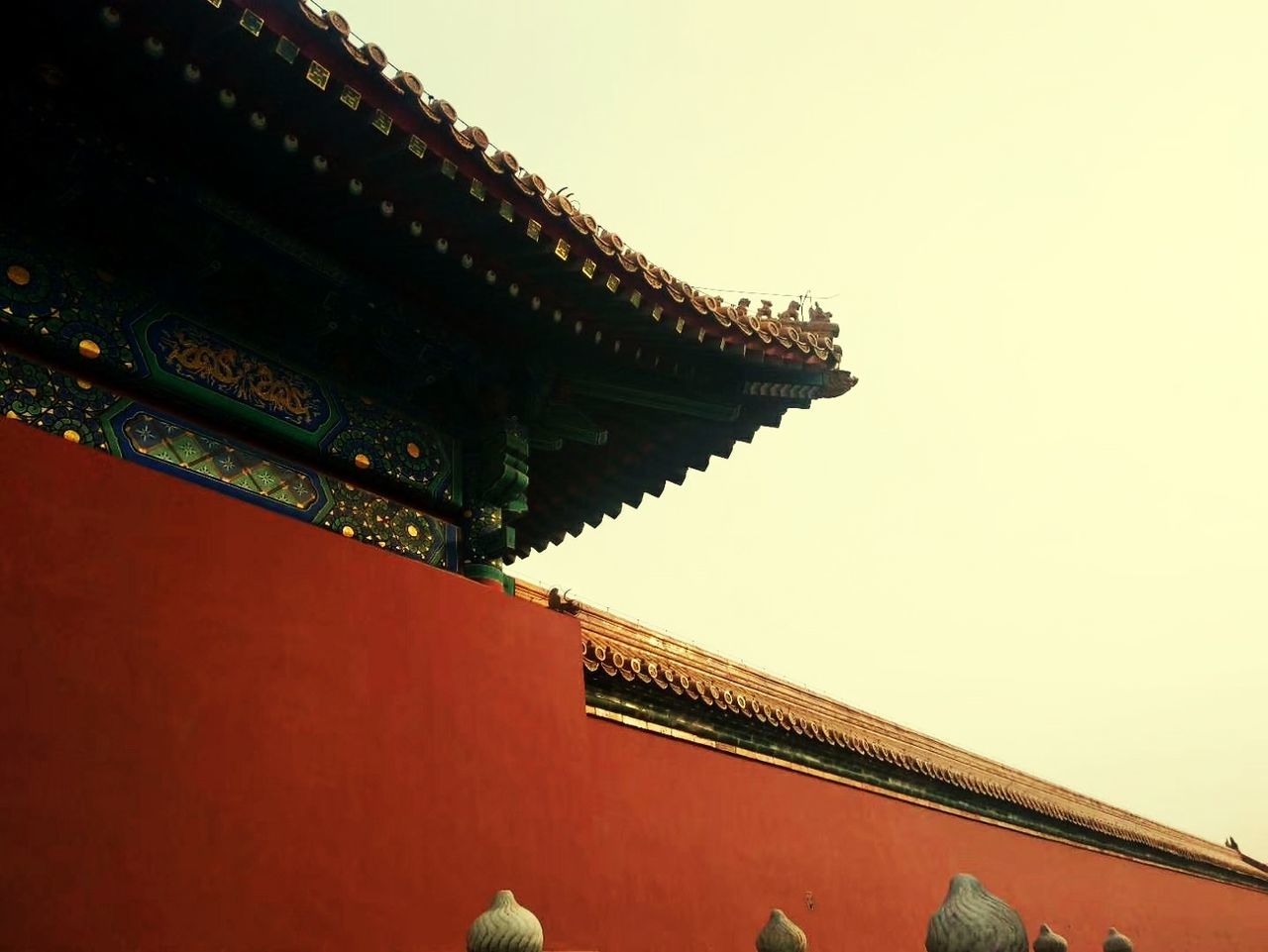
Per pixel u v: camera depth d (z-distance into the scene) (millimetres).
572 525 12359
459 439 9531
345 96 6320
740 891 10312
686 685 10750
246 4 5758
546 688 8523
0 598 5508
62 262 6980
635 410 10234
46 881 5094
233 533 6797
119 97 6457
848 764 13516
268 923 5852
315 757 6527
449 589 8117
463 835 7164
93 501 6152
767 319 9750
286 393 8062
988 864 15547
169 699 5973
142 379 7109
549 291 8383
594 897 8078
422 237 7621
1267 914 26828
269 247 7586
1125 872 20406
